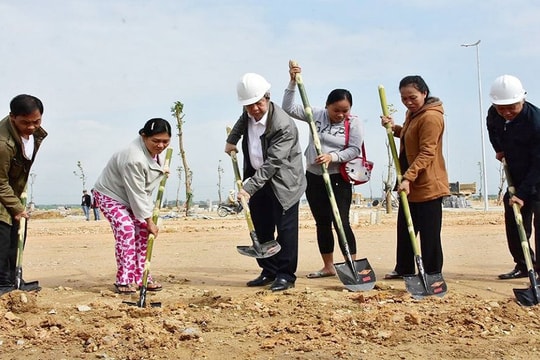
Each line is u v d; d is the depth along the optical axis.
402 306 5.89
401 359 4.48
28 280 7.80
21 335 5.04
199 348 4.77
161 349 4.74
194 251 11.26
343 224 7.38
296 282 7.24
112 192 6.55
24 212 6.20
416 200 6.86
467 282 7.26
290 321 5.45
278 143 6.56
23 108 5.84
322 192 7.43
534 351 4.68
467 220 20.11
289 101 7.45
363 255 10.04
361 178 7.27
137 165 6.26
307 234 14.93
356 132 7.28
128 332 5.05
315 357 4.52
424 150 6.63
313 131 6.90
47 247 12.86
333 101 7.18
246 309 5.84
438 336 5.01
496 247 11.17
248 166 7.01
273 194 6.74
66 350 4.74
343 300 6.11
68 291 6.67
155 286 6.79
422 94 6.77
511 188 7.07
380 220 21.17
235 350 4.72
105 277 7.97
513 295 6.48
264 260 7.21
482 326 5.23
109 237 15.88
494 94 6.71
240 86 6.50
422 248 6.89
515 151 6.93
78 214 48.44
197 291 6.76
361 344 4.82
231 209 31.64
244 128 6.95
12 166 6.09
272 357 4.55
